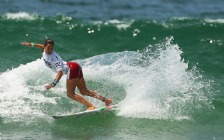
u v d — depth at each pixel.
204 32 72.69
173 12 93.56
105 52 65.69
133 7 97.94
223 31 73.12
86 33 71.50
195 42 69.81
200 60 63.31
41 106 44.53
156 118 43.41
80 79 42.91
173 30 73.19
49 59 42.41
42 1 99.50
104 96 46.66
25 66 51.44
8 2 96.19
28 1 98.44
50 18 76.88
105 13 90.00
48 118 42.53
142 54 63.06
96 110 42.81
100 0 104.25
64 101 45.78
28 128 40.47
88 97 46.50
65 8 93.31
